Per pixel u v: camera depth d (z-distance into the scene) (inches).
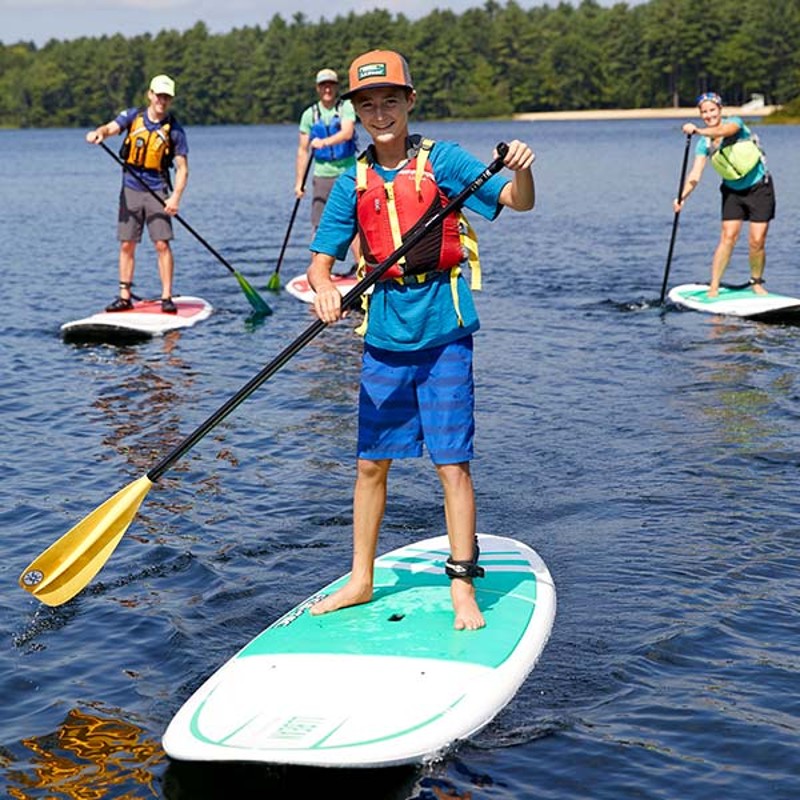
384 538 228.4
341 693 157.2
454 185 175.0
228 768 152.1
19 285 565.9
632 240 700.0
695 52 4539.9
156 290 545.6
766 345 385.4
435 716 153.9
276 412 318.3
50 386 352.8
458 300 177.0
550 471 264.8
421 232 171.2
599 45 4899.1
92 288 556.4
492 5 5556.1
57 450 288.5
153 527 236.1
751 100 4503.0
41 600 193.6
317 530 233.0
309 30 5255.9
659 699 166.6
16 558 222.4
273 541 227.6
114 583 210.2
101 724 163.9
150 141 426.6
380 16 5054.1
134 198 434.3
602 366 363.3
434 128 4045.3
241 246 728.3
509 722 160.1
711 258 610.9
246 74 5280.5
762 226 443.8
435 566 197.0
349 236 181.0
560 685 169.6
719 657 178.2
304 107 5251.0
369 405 179.9
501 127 3991.1
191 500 251.1
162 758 155.3
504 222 824.3
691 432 289.1
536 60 4963.1
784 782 147.3
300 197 507.2
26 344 415.2
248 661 165.3
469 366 179.2
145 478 193.0
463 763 151.3
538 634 177.0
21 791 148.9
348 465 272.1
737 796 144.5
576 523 233.8
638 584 204.2
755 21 4448.8
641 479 257.1
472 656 166.4
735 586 202.2
